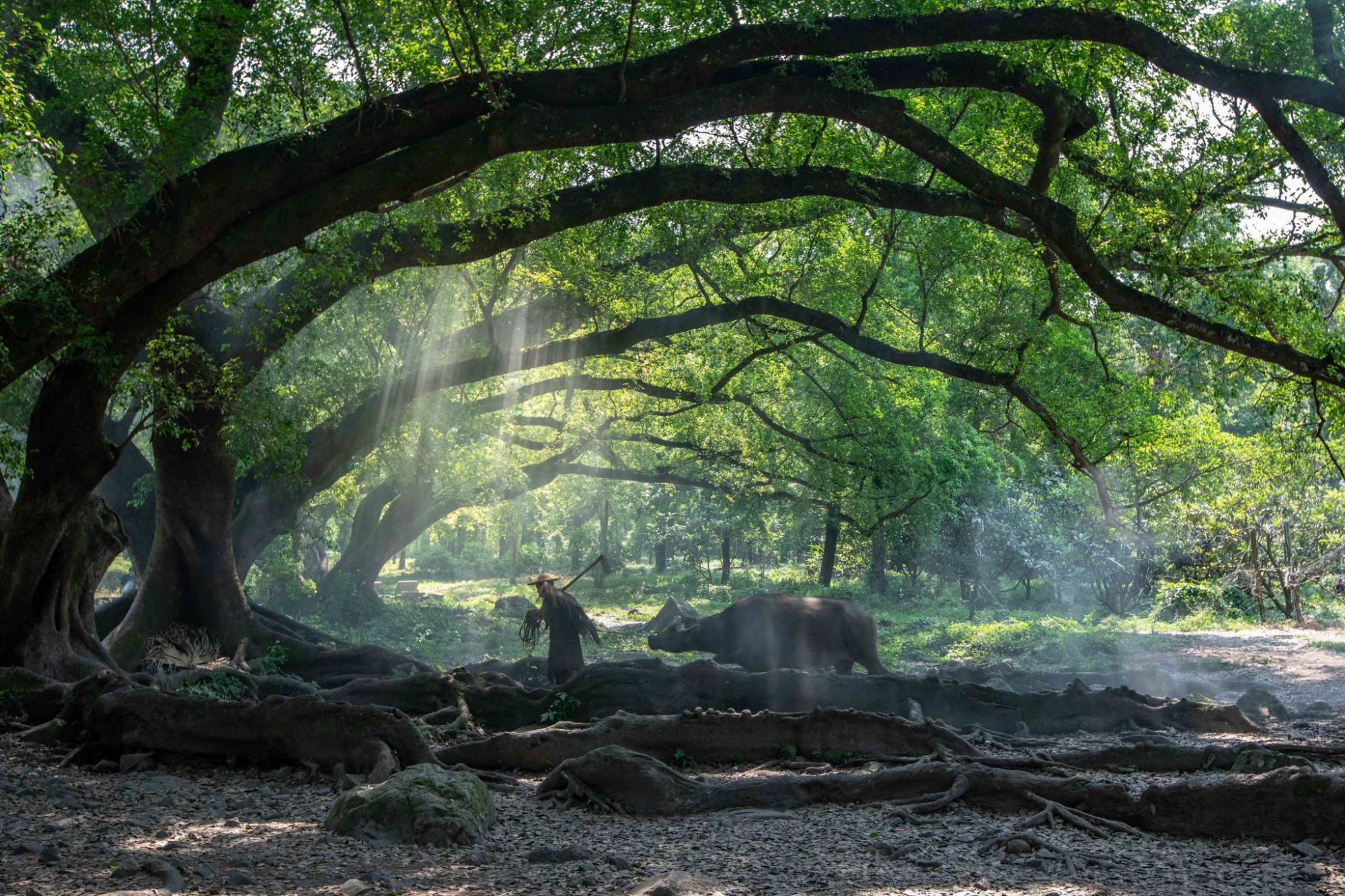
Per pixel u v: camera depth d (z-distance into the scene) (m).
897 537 37.47
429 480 28.16
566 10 13.77
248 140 14.61
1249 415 39.47
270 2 11.62
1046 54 13.96
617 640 25.66
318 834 7.36
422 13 12.86
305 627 18.86
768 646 14.88
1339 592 35.38
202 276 11.72
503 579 60.56
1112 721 12.67
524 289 21.17
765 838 7.54
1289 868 6.71
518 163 14.09
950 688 12.68
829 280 21.11
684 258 19.48
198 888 5.93
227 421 16.20
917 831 7.70
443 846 7.13
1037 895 6.11
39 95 13.67
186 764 10.10
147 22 10.72
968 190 14.57
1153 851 7.19
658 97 11.95
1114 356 29.42
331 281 13.88
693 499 50.16
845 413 27.73
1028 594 38.78
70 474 12.74
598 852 7.08
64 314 10.72
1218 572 33.03
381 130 11.64
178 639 16.89
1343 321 21.66
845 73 12.00
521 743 10.02
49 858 6.43
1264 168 15.49
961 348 19.59
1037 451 36.78
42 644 13.24
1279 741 11.53
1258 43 15.11
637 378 25.17
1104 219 17.11
